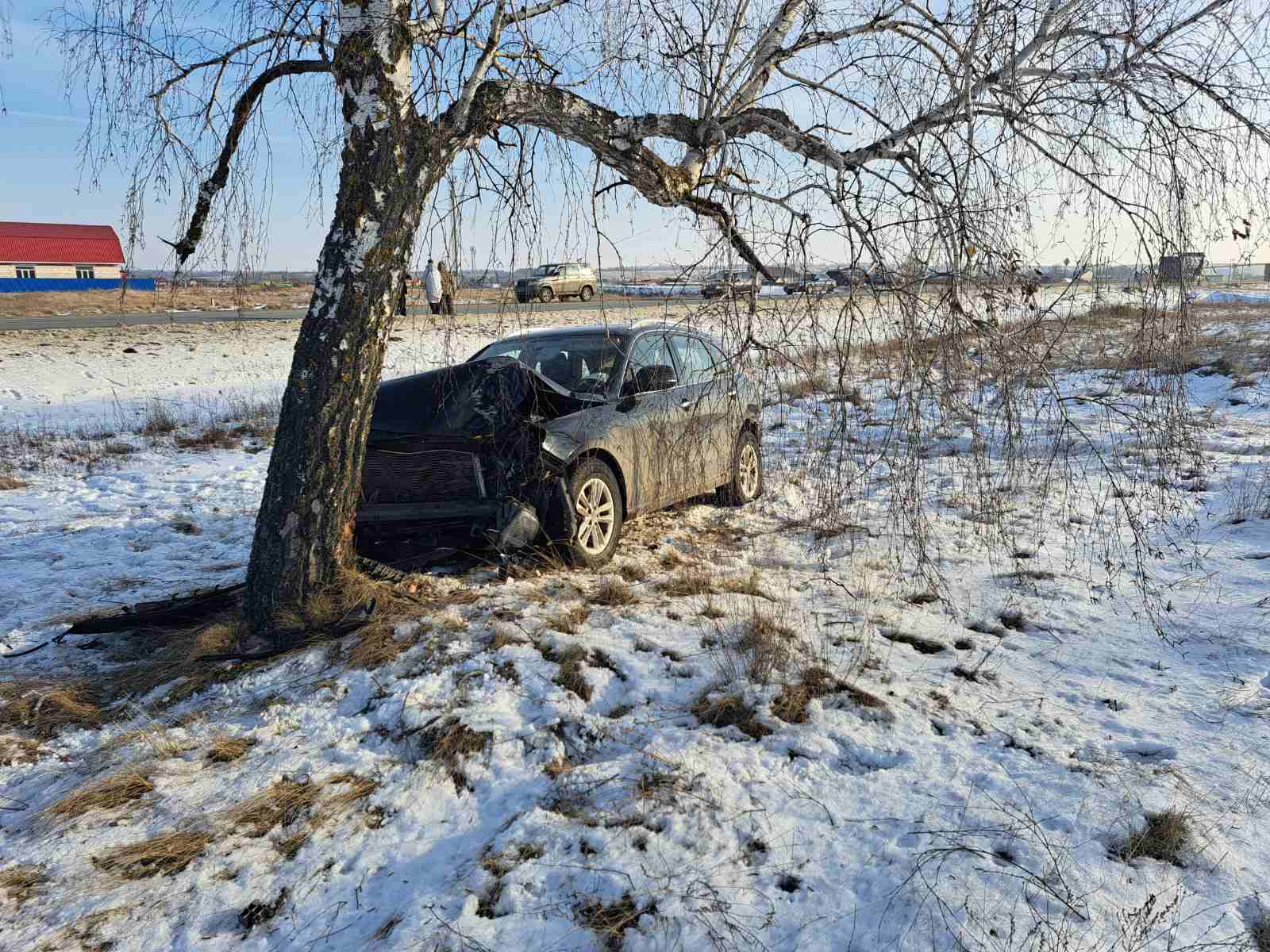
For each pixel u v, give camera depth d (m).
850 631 4.72
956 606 5.09
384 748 3.67
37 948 2.68
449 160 4.47
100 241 48.81
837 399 3.80
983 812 3.09
